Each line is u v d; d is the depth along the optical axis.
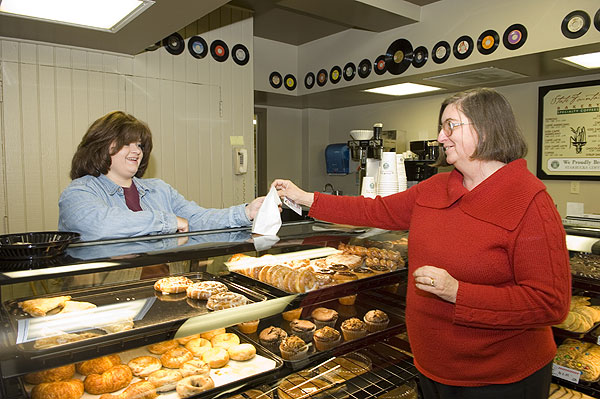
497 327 1.03
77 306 1.04
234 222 1.65
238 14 3.40
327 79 4.11
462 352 1.16
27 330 0.94
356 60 3.82
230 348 1.27
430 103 4.36
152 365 1.15
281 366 1.27
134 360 1.15
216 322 1.13
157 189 1.77
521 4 2.73
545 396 1.18
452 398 1.22
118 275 1.13
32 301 1.00
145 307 1.13
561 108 3.45
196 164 3.24
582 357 1.62
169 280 1.22
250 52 3.48
